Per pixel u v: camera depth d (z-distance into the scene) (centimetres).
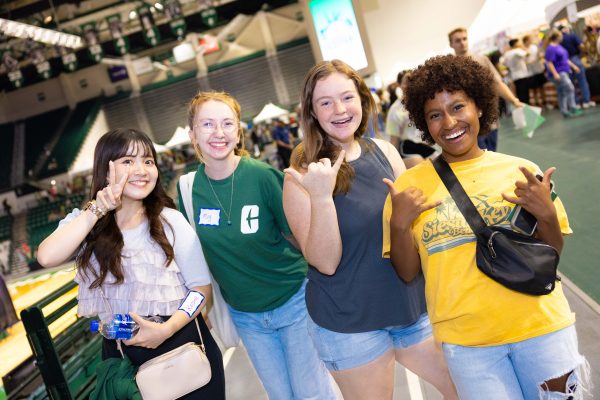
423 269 175
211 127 233
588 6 894
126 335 193
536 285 154
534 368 160
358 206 193
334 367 201
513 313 159
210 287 216
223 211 237
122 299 198
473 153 176
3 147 2777
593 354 267
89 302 201
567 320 161
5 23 1642
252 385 369
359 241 192
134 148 203
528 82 1272
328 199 181
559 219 166
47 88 2828
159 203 210
